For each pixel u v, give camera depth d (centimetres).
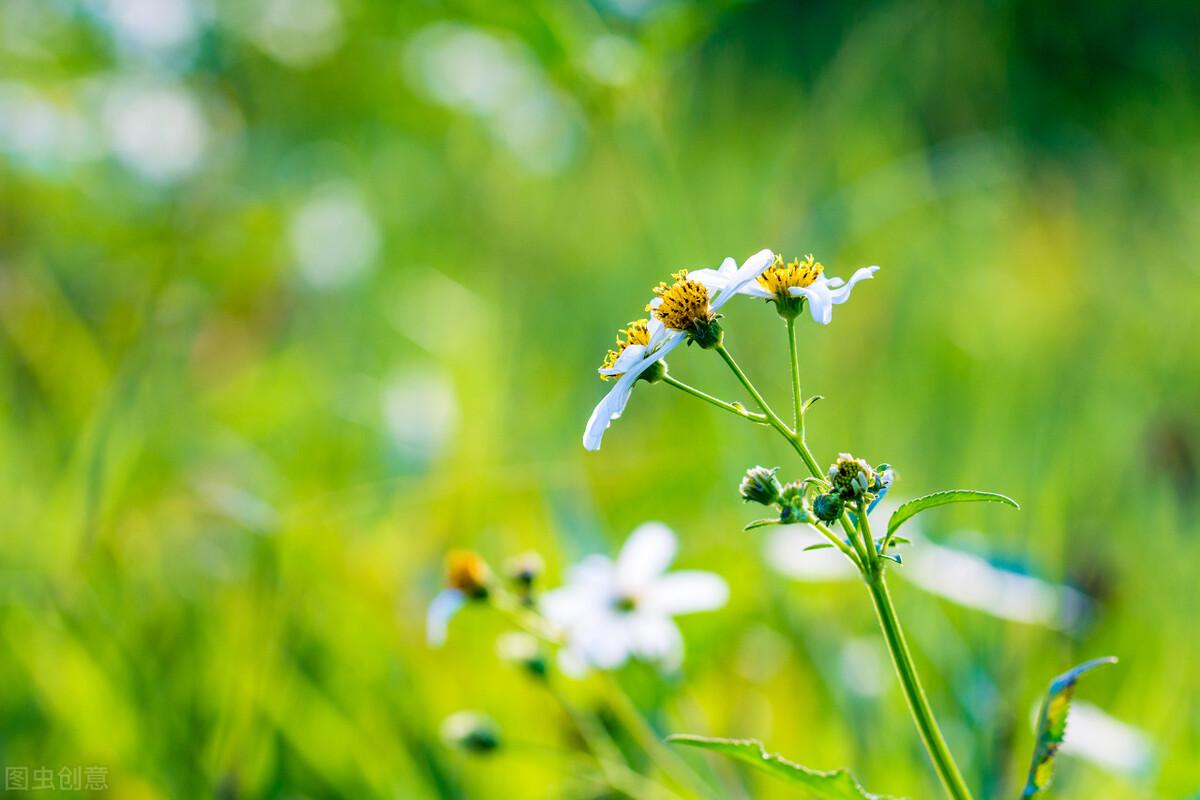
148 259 101
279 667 64
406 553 71
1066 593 63
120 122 108
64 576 66
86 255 103
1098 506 68
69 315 91
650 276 101
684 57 130
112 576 68
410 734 63
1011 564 61
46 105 107
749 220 101
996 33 130
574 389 94
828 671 62
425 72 124
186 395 88
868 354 90
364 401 91
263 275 108
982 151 113
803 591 66
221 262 106
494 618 66
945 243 106
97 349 90
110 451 70
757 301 92
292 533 67
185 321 94
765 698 64
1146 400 79
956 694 61
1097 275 97
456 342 89
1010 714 60
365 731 63
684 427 87
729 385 80
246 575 67
